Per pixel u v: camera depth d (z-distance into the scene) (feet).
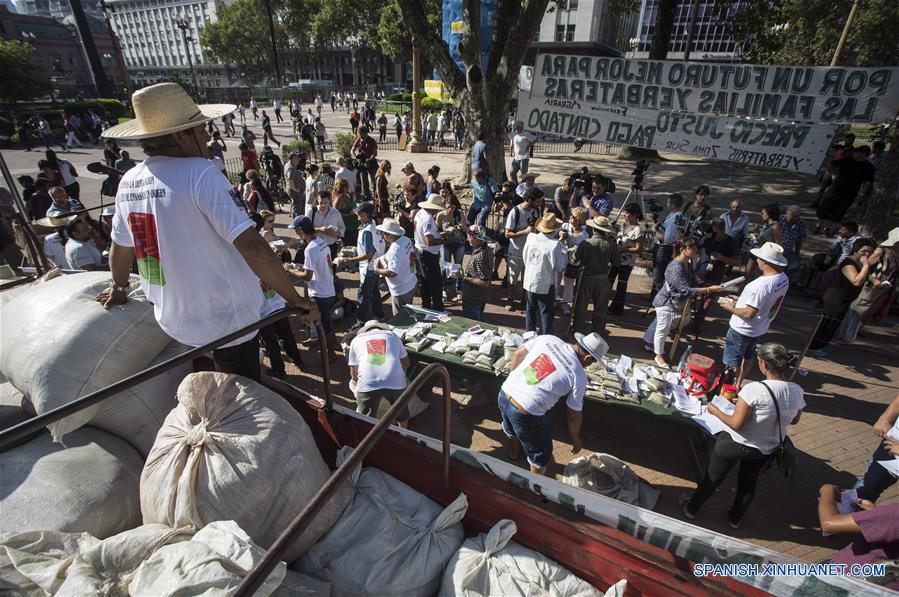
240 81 294.66
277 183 47.24
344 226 28.40
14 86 104.37
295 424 6.56
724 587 6.31
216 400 6.40
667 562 6.46
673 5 57.93
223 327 6.60
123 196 6.04
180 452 5.90
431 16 73.36
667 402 13.93
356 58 240.73
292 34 238.07
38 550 5.18
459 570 6.70
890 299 21.39
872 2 73.41
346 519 6.95
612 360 16.17
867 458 15.19
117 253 6.96
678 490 13.91
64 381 6.77
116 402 7.30
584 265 20.43
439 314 19.52
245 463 5.79
